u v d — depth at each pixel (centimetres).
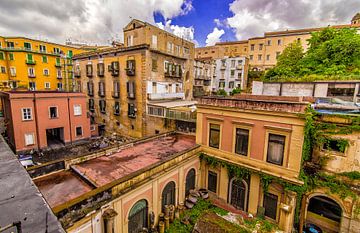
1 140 575
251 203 1225
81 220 721
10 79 3700
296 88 1820
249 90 3506
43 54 3962
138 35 2603
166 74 2591
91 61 2934
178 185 1254
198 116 1455
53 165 1016
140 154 1299
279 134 1090
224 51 5772
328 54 2106
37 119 2066
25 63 3766
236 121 1248
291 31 4478
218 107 1320
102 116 2944
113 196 828
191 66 3203
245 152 1244
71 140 2356
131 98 2475
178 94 2784
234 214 1216
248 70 4575
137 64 2367
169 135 1844
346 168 1008
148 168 994
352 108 1136
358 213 973
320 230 1095
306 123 988
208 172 1443
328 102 1326
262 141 1156
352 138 984
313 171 1090
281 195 1114
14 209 267
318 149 1081
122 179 869
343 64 1908
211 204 1321
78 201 702
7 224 235
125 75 2509
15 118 1934
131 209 941
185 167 1304
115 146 1345
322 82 1664
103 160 1180
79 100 2397
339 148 1027
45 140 2142
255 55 4981
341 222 1030
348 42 1947
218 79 4691
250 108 1180
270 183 1144
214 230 973
